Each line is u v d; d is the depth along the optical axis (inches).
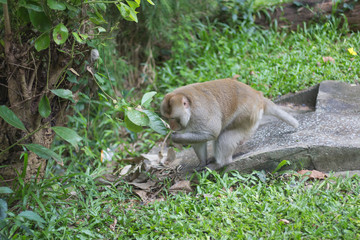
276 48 444.1
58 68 225.8
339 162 253.6
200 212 232.7
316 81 373.1
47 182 248.5
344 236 197.9
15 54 213.9
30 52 219.0
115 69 439.8
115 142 405.7
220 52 458.0
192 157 316.8
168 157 307.4
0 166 225.3
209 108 265.3
